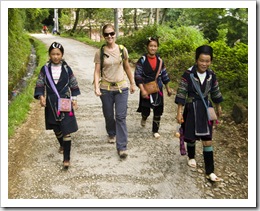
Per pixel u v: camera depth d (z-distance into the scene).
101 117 5.70
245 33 9.77
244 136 4.71
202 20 11.05
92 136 4.89
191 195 3.49
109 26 3.93
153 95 4.52
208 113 3.62
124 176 3.80
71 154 4.31
